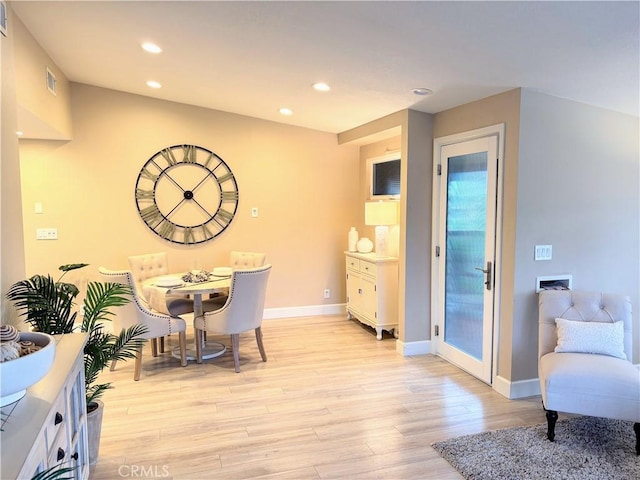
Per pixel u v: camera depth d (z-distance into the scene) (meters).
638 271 3.61
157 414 2.97
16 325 2.11
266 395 3.29
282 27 2.58
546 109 3.18
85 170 4.60
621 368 2.58
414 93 3.50
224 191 5.14
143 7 2.54
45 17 2.76
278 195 5.39
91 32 2.98
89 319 2.46
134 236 4.82
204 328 3.84
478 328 3.63
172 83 4.11
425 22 2.29
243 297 3.70
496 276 3.37
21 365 1.31
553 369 2.63
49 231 4.55
